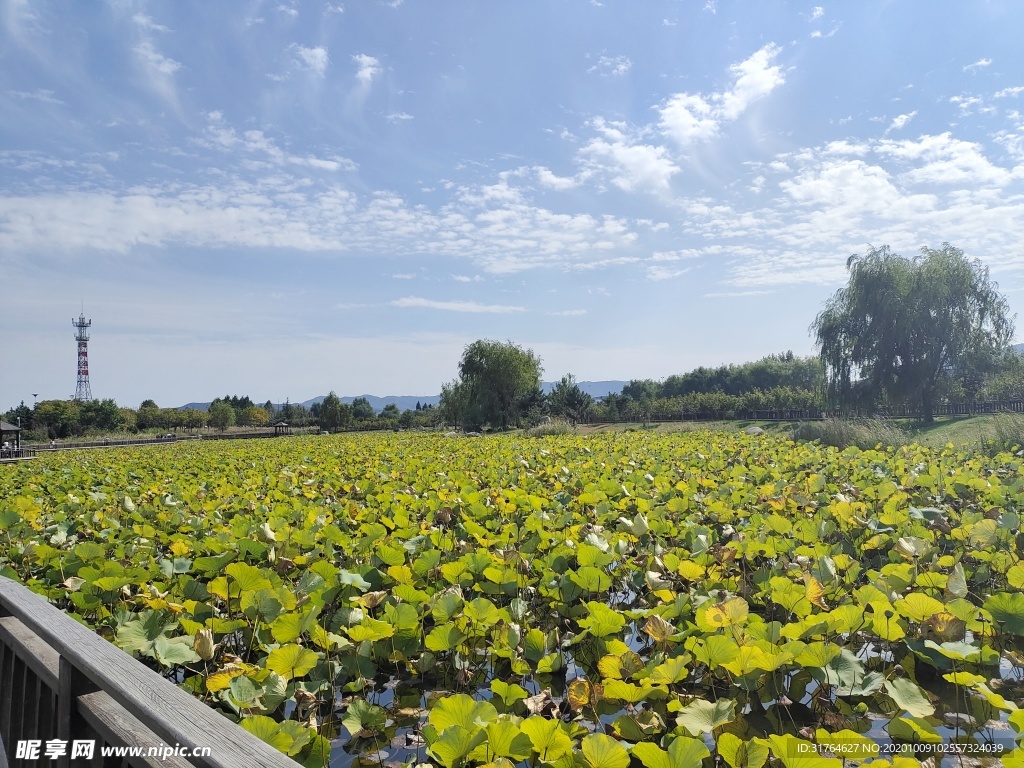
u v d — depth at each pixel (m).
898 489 6.26
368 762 2.36
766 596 3.71
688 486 6.85
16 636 2.74
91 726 2.06
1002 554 3.81
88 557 4.37
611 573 4.20
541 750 1.99
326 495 7.75
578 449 13.26
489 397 48.28
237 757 1.33
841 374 27.81
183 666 3.23
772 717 2.56
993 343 27.02
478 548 4.62
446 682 3.01
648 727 2.31
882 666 3.01
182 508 6.96
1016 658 2.84
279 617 2.88
